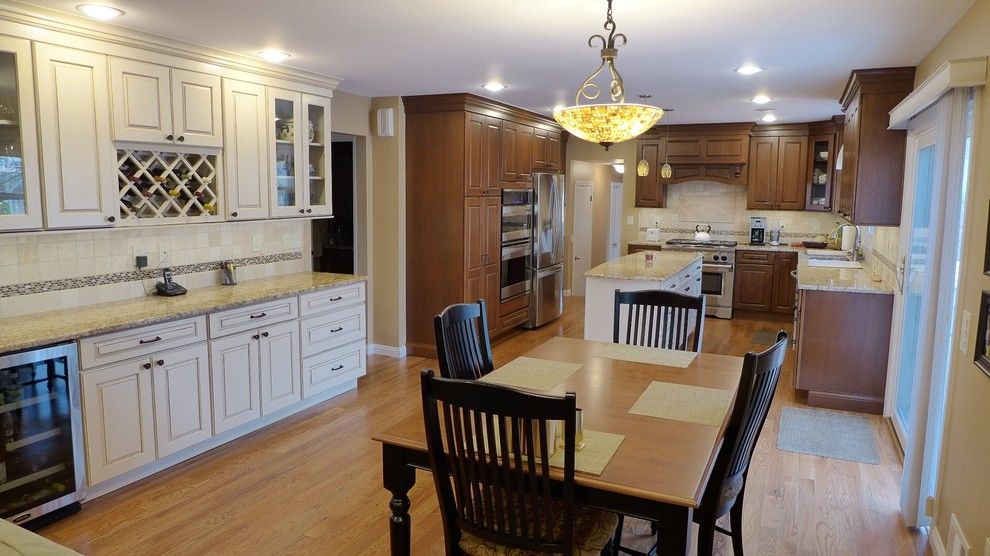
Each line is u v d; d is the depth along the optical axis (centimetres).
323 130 473
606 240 962
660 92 529
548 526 183
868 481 347
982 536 212
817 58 390
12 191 299
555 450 195
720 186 836
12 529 159
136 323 321
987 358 213
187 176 381
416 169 573
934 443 288
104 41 326
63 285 349
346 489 334
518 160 661
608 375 274
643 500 176
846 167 506
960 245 268
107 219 335
